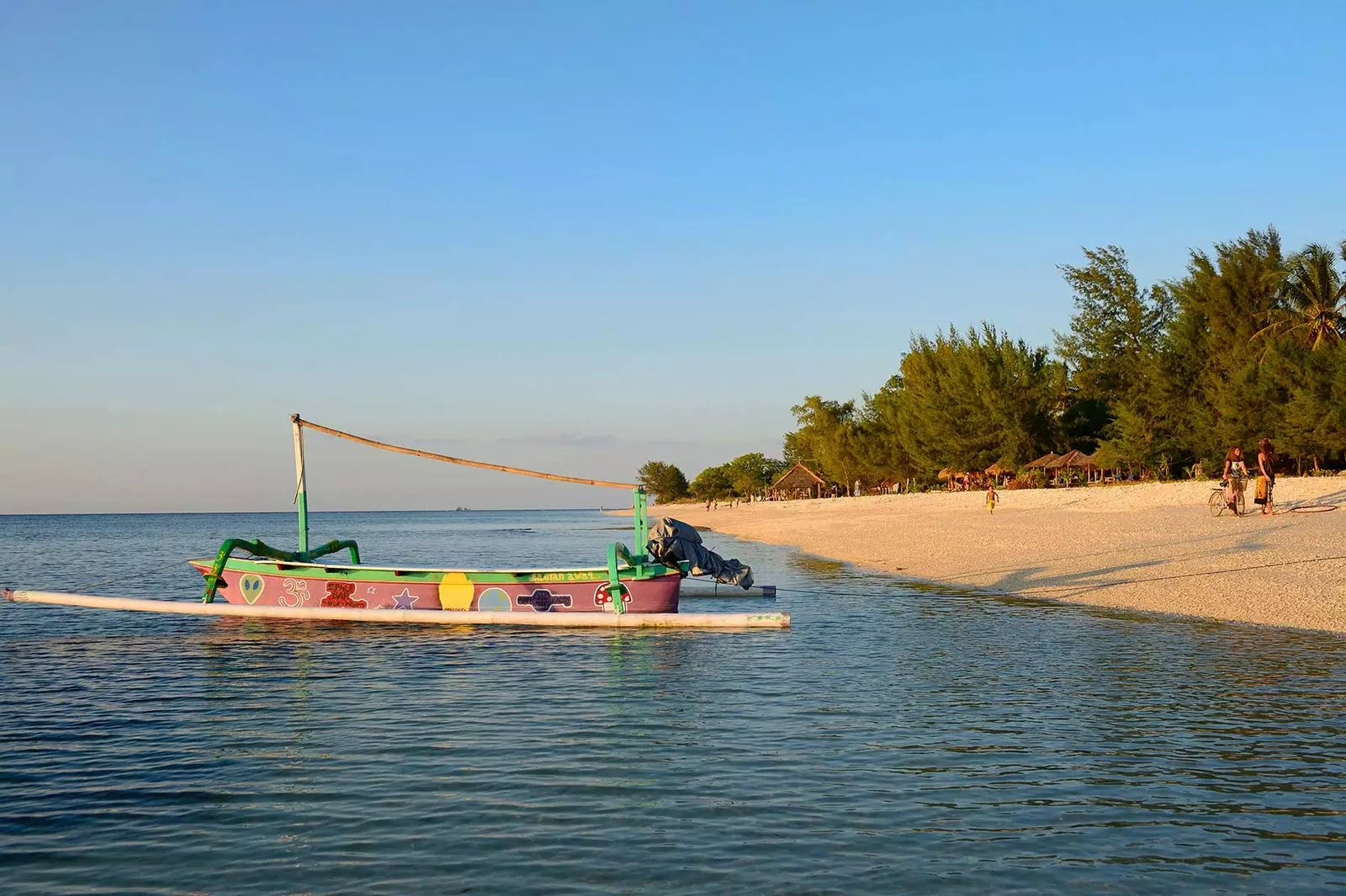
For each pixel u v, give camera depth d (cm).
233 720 1199
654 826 809
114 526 17588
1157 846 760
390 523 18725
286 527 15425
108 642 1836
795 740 1066
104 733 1145
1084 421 7450
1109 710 1180
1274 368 5012
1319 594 1986
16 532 12288
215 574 2114
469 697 1311
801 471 12488
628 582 1984
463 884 702
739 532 6444
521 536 9131
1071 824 808
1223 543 2819
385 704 1276
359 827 817
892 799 870
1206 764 962
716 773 948
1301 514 3325
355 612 1992
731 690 1336
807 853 750
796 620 2002
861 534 4750
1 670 1560
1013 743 1045
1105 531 3466
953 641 1709
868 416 10244
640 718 1176
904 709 1205
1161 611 1980
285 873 727
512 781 933
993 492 5100
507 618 1944
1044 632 1786
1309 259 5500
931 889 687
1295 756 984
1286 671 1377
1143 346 7269
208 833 812
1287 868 719
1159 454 5969
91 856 769
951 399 7556
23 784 948
